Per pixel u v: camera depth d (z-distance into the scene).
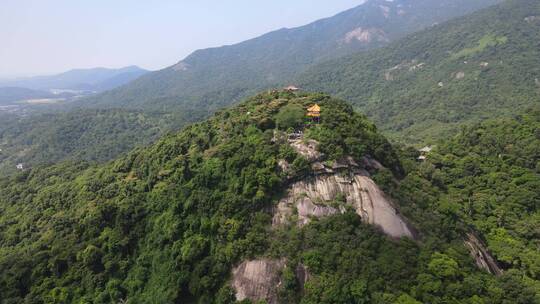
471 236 65.75
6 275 65.88
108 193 81.06
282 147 65.88
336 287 49.94
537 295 53.16
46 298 62.31
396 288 49.50
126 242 67.25
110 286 62.41
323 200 60.25
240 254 56.47
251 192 61.19
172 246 62.75
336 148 64.12
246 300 52.88
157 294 58.69
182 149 81.06
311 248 55.12
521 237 71.94
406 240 56.25
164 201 69.56
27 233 81.19
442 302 47.72
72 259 67.56
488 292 51.06
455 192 83.12
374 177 65.12
